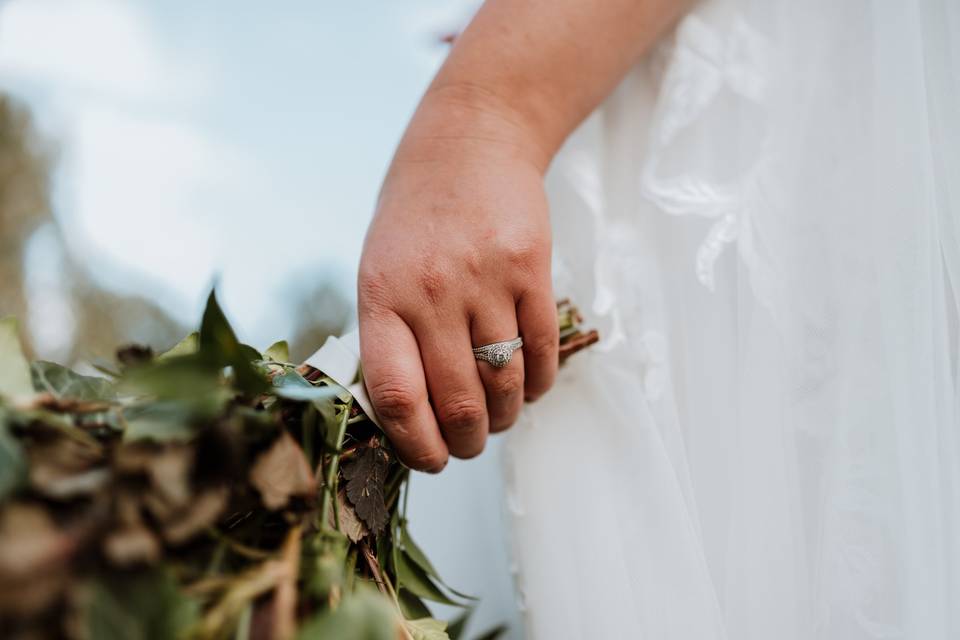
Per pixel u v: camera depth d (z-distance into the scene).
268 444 0.22
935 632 0.27
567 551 0.34
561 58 0.33
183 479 0.20
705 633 0.30
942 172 0.32
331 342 0.32
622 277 0.36
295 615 0.21
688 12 0.35
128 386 0.21
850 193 0.32
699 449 0.34
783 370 0.31
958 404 0.30
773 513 0.30
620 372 0.35
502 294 0.31
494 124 0.33
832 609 0.29
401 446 0.30
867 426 0.30
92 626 0.17
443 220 0.31
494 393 0.32
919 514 0.28
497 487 0.46
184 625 0.19
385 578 0.29
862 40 0.33
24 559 0.17
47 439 0.20
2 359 0.23
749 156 0.34
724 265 0.34
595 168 0.37
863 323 0.31
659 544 0.31
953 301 0.32
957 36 0.32
